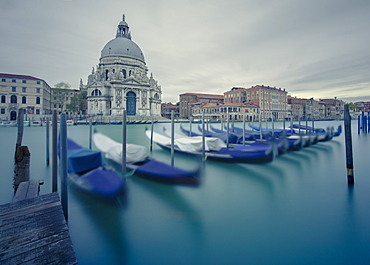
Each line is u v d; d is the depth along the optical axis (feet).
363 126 106.73
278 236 16.53
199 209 21.08
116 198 21.52
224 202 22.67
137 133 111.14
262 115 286.66
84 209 20.70
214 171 34.35
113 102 241.96
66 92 287.69
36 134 103.65
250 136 59.26
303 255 14.39
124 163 24.12
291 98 343.26
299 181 29.68
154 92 284.20
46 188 27.68
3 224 12.97
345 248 15.05
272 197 24.21
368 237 16.31
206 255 14.43
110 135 100.22
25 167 35.37
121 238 16.28
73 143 38.58
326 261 13.82
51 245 11.02
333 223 18.42
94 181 23.53
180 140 47.03
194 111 308.19
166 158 44.39
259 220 18.98
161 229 17.49
